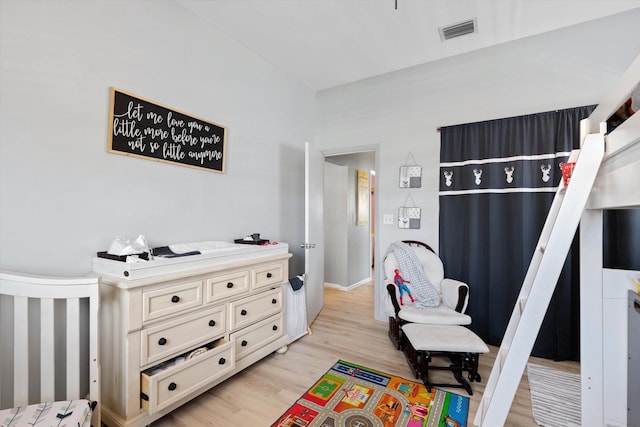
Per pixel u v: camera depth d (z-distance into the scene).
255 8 2.26
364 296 4.30
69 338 1.30
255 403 1.82
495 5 2.20
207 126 2.41
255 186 2.91
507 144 2.65
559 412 1.77
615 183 1.13
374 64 3.10
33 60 1.52
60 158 1.61
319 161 3.47
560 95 2.52
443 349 1.90
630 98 1.01
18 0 1.47
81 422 1.14
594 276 1.47
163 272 1.62
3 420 1.10
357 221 5.01
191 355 1.77
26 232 1.50
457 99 2.94
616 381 1.43
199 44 2.35
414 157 3.17
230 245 2.24
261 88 2.97
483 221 2.77
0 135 1.42
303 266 3.57
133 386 1.48
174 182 2.18
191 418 1.68
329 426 1.62
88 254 1.72
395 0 2.09
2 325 1.42
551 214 1.59
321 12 2.29
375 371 2.20
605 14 2.30
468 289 2.62
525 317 1.22
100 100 1.77
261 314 2.25
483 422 1.21
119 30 1.85
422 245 3.07
